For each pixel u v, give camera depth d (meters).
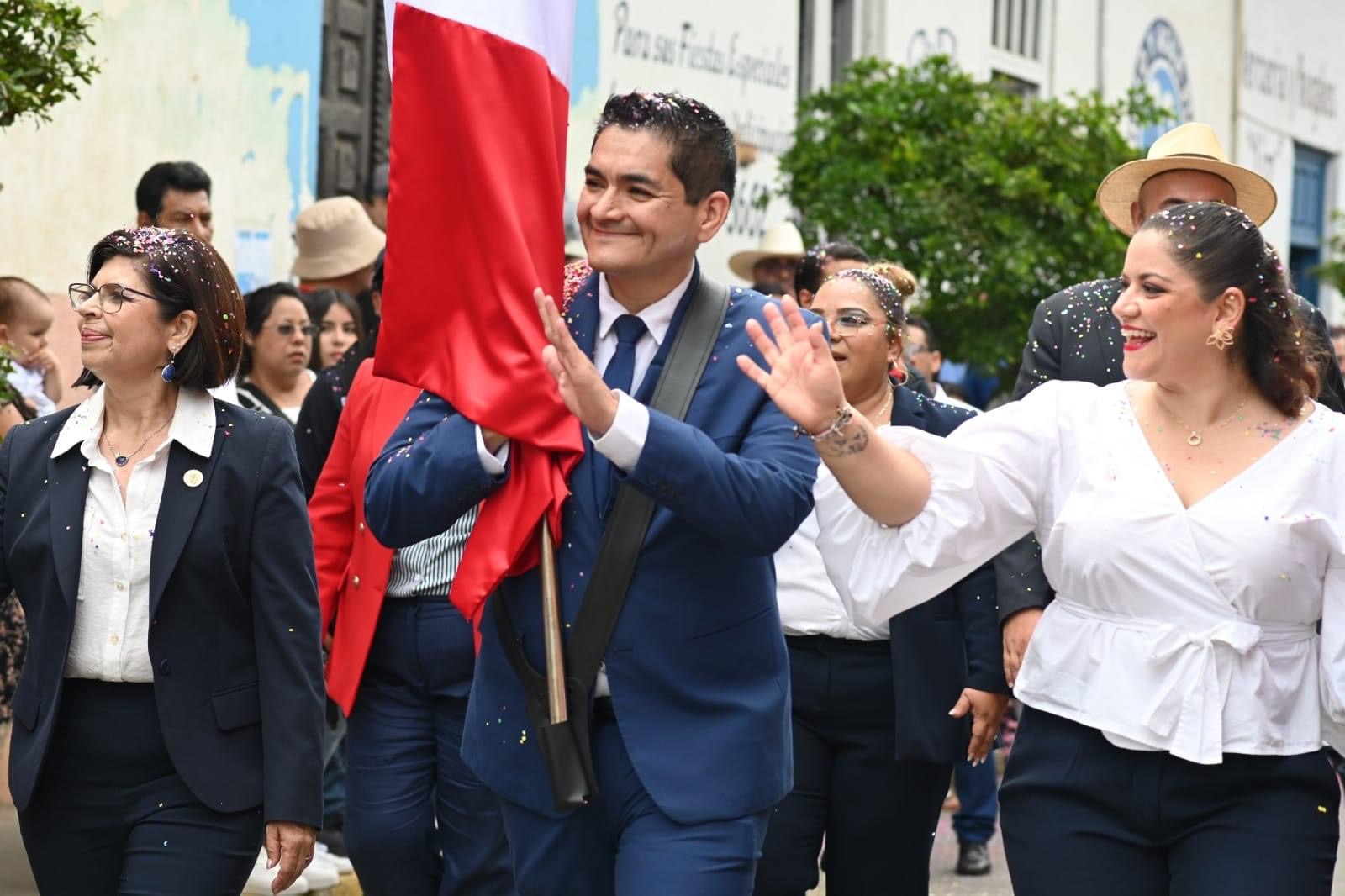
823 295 7.23
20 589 5.53
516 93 5.09
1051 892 5.08
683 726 4.96
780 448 4.91
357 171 14.04
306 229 11.66
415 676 7.06
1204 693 4.94
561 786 4.89
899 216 15.27
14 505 5.53
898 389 7.31
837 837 6.98
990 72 21.39
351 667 7.10
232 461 5.50
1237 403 5.08
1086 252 15.34
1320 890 4.93
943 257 15.05
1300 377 5.05
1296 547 4.93
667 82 16.27
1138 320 5.02
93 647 5.40
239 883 5.51
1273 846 4.91
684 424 4.73
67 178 11.09
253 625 5.55
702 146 4.93
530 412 4.91
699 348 5.04
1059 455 5.12
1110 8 24.00
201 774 5.42
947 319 15.43
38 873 5.53
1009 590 6.62
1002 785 5.30
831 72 19.22
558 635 4.93
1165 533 4.97
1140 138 24.70
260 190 12.60
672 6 16.25
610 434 4.64
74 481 5.47
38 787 5.44
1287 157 29.77
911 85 15.76
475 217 5.04
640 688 4.95
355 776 7.17
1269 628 5.00
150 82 11.63
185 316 5.50
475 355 4.99
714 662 4.98
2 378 7.88
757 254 14.73
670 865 4.89
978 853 10.38
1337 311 31.45
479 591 4.91
